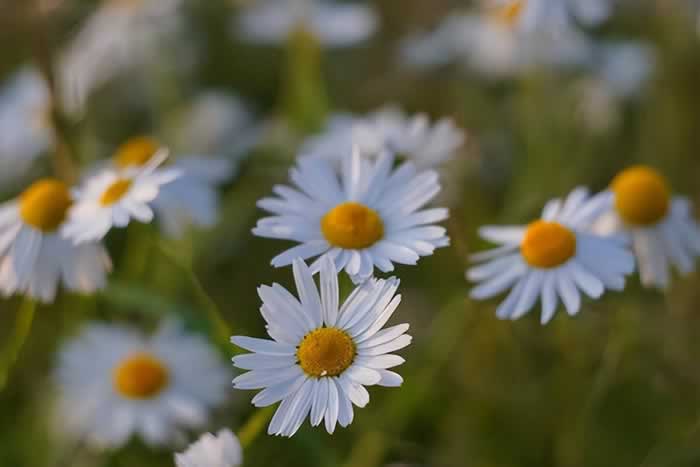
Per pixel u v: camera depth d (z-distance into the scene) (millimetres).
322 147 652
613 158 759
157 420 623
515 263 558
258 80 870
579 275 550
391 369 630
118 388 627
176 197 615
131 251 679
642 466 620
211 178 632
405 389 615
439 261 678
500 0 679
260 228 531
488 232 568
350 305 506
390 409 615
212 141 785
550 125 742
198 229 694
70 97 767
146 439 627
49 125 689
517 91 786
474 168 734
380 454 613
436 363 619
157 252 676
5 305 702
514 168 745
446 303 643
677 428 631
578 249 554
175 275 676
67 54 809
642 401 640
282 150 748
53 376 643
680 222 592
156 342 637
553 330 642
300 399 496
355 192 539
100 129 801
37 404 665
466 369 652
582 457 639
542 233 554
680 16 764
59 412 639
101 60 800
